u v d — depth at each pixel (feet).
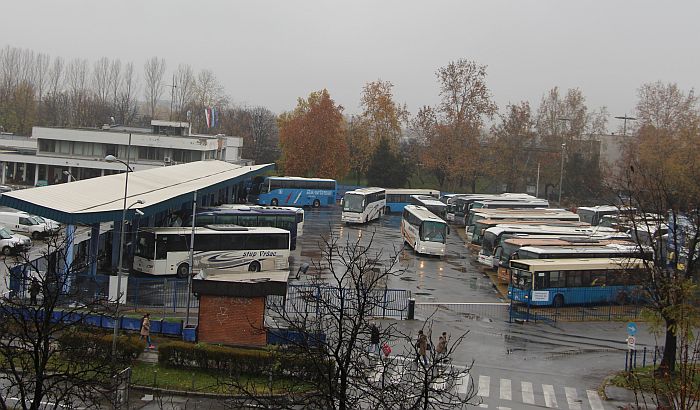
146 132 321.11
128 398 82.43
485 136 381.40
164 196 151.33
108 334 102.06
